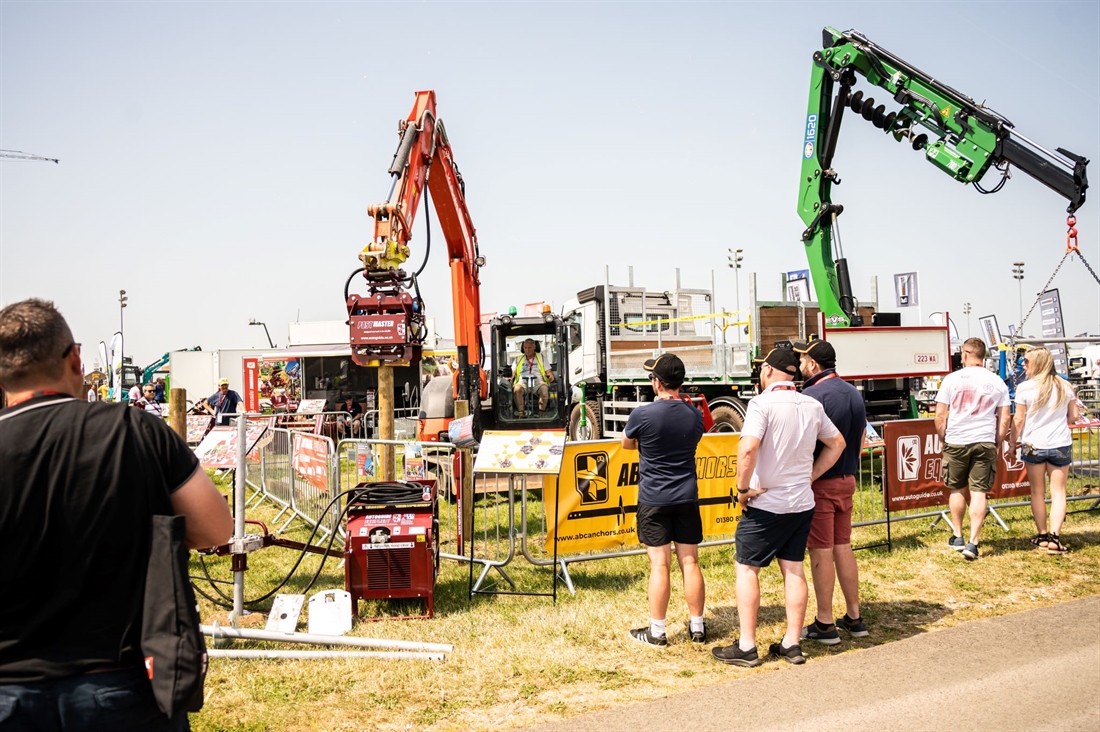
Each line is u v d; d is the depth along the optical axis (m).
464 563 7.00
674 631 5.13
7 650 1.83
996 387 6.54
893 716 3.75
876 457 11.04
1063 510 6.88
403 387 25.58
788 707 3.90
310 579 6.73
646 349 13.07
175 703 1.88
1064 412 6.86
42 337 2.07
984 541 7.24
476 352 10.59
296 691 4.25
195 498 2.10
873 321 12.15
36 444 1.91
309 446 8.62
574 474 6.26
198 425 14.05
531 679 4.38
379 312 7.05
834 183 11.55
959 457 6.67
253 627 5.34
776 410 4.40
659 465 4.82
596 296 13.98
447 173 9.65
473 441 6.75
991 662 4.43
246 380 24.58
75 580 1.89
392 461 7.16
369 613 5.64
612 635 5.06
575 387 15.09
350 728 3.82
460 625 5.32
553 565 6.07
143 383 30.48
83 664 1.87
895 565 6.52
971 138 9.38
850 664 4.48
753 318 10.73
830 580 4.84
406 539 5.57
